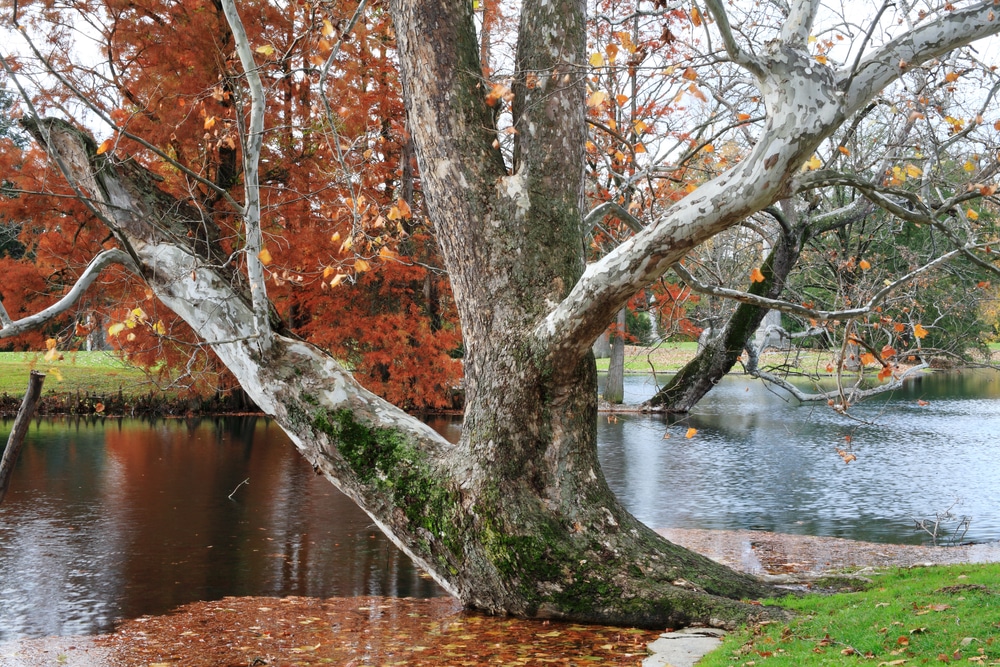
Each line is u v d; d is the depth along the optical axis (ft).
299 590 28.43
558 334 22.08
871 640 17.06
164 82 46.91
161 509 42.16
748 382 138.31
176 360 53.62
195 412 85.81
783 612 20.88
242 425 78.95
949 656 15.35
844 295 32.68
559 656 19.35
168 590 28.30
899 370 26.84
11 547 34.32
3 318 21.89
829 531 37.50
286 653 21.12
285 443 67.10
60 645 22.36
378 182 55.98
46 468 54.44
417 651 20.48
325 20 24.18
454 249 24.88
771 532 37.22
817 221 56.03
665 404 84.79
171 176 48.62
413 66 24.67
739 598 22.54
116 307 51.11
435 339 73.41
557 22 24.41
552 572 22.38
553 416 23.29
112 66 45.65
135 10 48.62
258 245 24.21
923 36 17.31
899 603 19.95
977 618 17.53
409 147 61.57
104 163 27.07
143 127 47.16
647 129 33.94
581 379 23.59
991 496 45.27
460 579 23.71
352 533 37.24
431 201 25.21
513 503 22.74
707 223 19.17
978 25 17.16
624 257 20.31
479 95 24.82
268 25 50.75
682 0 22.09
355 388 25.61
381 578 30.01
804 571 28.99
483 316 24.14
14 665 20.68
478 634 21.58
